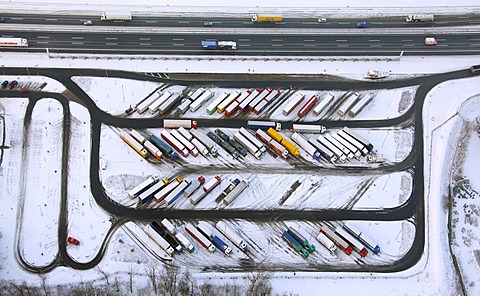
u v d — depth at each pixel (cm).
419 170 17012
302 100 18125
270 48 19262
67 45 18738
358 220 16038
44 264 14862
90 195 15988
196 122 17500
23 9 19438
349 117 17962
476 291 15050
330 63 19062
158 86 18162
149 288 14475
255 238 15575
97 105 17612
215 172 16675
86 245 15212
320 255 15412
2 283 14425
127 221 15675
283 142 17088
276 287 14788
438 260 15362
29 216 15525
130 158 16738
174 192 15925
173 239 15388
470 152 17438
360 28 19962
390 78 18838
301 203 16238
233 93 17938
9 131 16812
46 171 16262
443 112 18112
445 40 19825
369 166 17038
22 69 18100
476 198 16612
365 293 14812
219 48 19062
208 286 14562
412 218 16162
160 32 19312
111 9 19712
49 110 17338
